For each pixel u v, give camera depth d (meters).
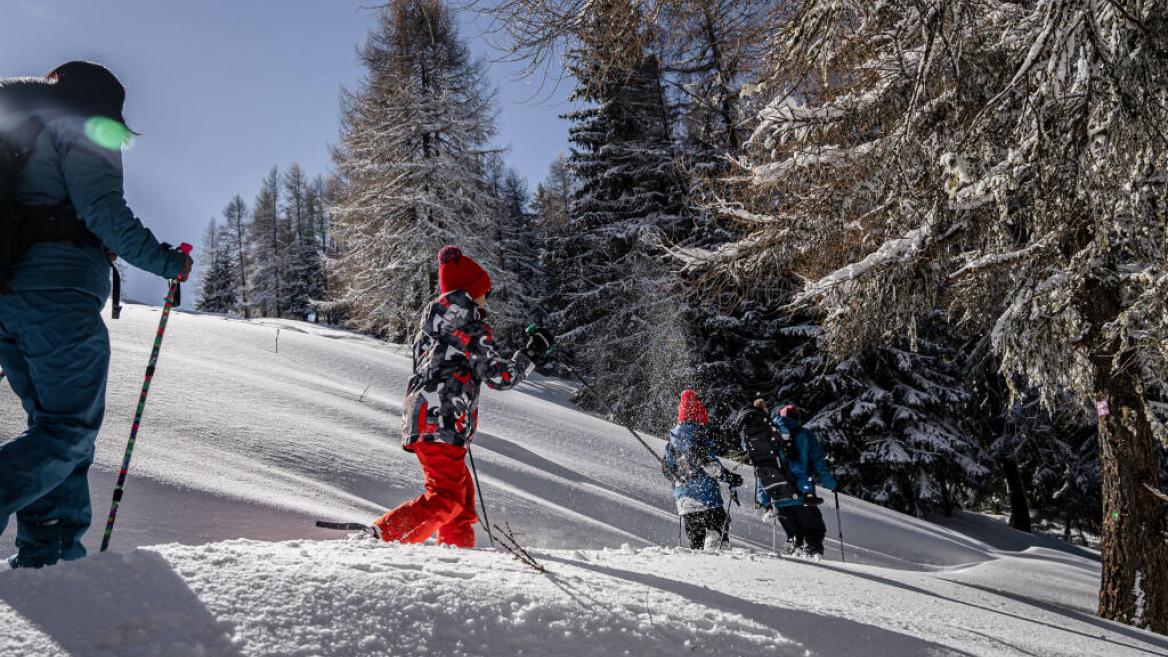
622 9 5.18
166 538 3.72
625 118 22.00
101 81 2.42
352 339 24.94
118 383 7.20
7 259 2.21
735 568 3.56
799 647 2.14
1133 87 3.97
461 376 3.32
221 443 5.83
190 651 1.45
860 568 4.77
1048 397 6.21
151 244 2.45
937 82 5.98
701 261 7.43
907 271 6.27
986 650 2.58
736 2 5.58
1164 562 6.01
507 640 1.78
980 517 18.38
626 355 22.00
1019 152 4.77
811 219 6.57
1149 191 5.07
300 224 62.22
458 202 23.92
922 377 17.42
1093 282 6.11
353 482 5.88
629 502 8.27
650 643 1.94
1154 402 6.38
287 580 1.82
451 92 24.08
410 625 1.73
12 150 2.27
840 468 17.38
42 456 2.13
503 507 6.27
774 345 19.61
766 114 6.57
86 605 1.55
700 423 6.09
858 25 5.39
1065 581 8.70
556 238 25.48
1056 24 3.97
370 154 24.67
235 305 69.81
